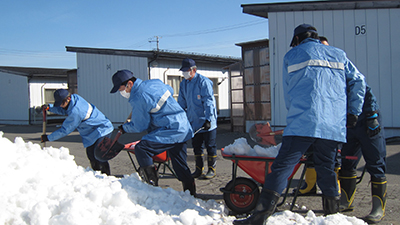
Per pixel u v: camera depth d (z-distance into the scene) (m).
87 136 4.74
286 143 2.95
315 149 3.06
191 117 5.52
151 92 3.72
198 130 5.10
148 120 3.80
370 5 9.09
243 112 12.53
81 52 17.27
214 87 17.39
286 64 3.15
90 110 4.70
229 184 3.64
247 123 12.42
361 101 3.10
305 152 3.18
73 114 4.53
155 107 3.72
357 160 3.69
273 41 10.87
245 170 3.57
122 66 15.62
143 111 3.74
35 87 21.80
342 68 3.03
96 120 4.70
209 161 5.54
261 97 11.94
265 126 3.70
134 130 3.89
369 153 3.44
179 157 3.95
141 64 14.86
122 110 15.97
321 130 2.85
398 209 3.74
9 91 22.70
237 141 3.69
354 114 3.14
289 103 3.09
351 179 3.69
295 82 3.00
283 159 2.92
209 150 5.52
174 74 15.56
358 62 9.41
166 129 3.79
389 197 4.18
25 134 14.82
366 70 9.30
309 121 2.84
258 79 11.97
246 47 12.22
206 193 4.67
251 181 3.59
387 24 8.97
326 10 9.82
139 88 3.73
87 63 17.22
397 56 8.88
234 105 12.96
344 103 2.99
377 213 3.36
